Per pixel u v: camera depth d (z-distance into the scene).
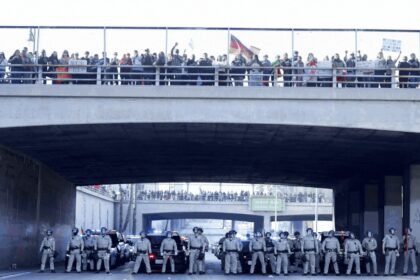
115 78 31.03
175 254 31.61
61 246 48.59
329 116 29.45
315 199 84.00
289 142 34.56
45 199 42.44
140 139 33.91
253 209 84.88
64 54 30.78
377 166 42.34
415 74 31.05
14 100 29.16
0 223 32.12
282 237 31.23
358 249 31.28
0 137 31.19
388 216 42.16
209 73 30.23
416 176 36.22
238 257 31.73
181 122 29.47
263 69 30.34
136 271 31.20
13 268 33.91
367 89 29.38
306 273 31.31
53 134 31.38
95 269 33.38
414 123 29.41
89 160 41.56
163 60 30.83
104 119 29.31
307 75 29.36
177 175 52.22
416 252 34.03
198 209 84.00
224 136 33.09
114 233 38.44
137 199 84.06
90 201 67.88
